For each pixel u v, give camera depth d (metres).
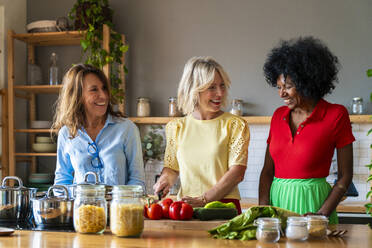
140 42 4.52
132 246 1.37
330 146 2.09
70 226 1.72
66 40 4.46
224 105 2.22
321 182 2.10
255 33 4.30
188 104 2.21
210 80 2.13
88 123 2.18
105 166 2.13
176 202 1.76
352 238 1.50
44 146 4.29
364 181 4.04
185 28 4.45
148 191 4.34
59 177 2.26
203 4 4.42
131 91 4.51
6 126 4.32
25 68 4.68
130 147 2.18
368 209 2.96
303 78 2.05
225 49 4.36
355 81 4.11
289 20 4.24
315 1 4.20
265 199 2.28
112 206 1.54
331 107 2.11
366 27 4.11
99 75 2.17
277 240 1.43
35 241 1.47
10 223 1.80
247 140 2.17
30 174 4.23
